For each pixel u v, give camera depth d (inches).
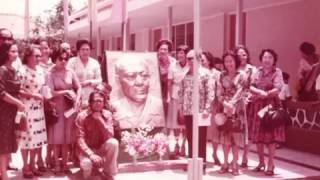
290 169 349.1
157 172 331.3
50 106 302.8
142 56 351.3
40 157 315.0
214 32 751.1
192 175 264.5
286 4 607.5
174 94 354.6
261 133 325.4
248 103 333.7
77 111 309.3
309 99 437.4
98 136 293.0
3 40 289.0
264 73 324.5
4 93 267.3
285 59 609.3
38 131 297.4
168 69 360.2
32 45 297.9
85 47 319.9
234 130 319.9
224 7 665.0
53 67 311.0
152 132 348.8
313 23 562.6
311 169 350.6
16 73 277.9
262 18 653.9
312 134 414.0
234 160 325.7
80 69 320.2
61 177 303.3
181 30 881.5
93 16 549.6
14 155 381.1
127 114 338.6
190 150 332.2
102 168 292.5
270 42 636.7
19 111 275.0
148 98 346.9
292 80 595.5
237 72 320.2
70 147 336.8
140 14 779.4
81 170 298.0
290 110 443.5
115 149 288.2
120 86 340.8
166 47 360.5
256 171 337.4
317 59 460.4
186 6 675.4
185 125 338.3
